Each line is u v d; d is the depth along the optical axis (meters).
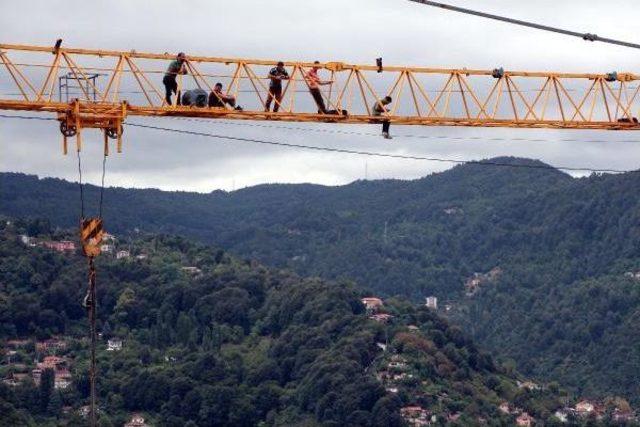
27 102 136.75
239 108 144.75
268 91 145.50
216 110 143.38
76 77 137.88
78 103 137.38
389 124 152.75
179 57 141.62
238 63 144.25
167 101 142.25
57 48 137.25
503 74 156.38
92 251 120.12
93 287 120.00
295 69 146.75
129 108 140.00
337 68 148.50
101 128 139.12
